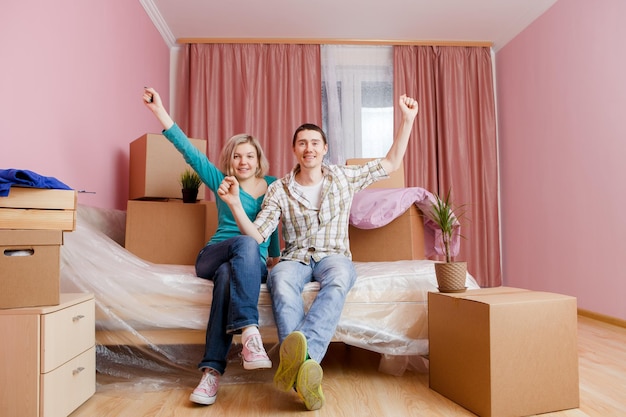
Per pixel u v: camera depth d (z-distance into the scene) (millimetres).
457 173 3846
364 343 1714
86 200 2244
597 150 2826
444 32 3783
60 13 1990
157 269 1786
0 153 1589
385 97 3988
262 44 3844
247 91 3777
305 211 1822
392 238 2309
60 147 1991
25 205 1320
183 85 3811
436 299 1604
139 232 2271
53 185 1377
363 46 3982
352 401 1512
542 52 3396
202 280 1737
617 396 1519
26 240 1266
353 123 3930
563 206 3160
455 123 3879
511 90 3836
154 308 1688
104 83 2473
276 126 3756
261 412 1418
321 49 3922
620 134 2635
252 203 1908
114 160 2619
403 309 1751
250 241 1605
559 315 1417
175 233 2324
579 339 2338
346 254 1854
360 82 3973
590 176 2889
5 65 1620
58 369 1297
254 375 1733
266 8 3357
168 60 3846
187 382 1676
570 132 3080
